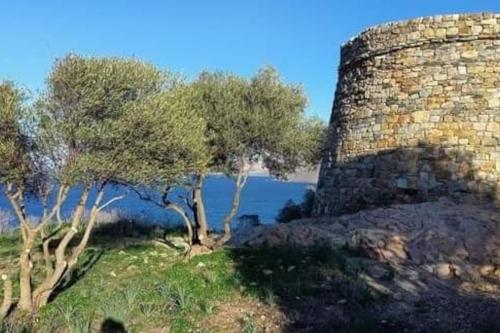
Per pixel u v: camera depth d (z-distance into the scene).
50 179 11.91
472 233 13.84
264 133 18.84
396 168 18.70
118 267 15.62
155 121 12.09
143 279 13.50
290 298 11.45
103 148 11.66
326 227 15.98
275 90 19.23
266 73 19.53
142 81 12.79
